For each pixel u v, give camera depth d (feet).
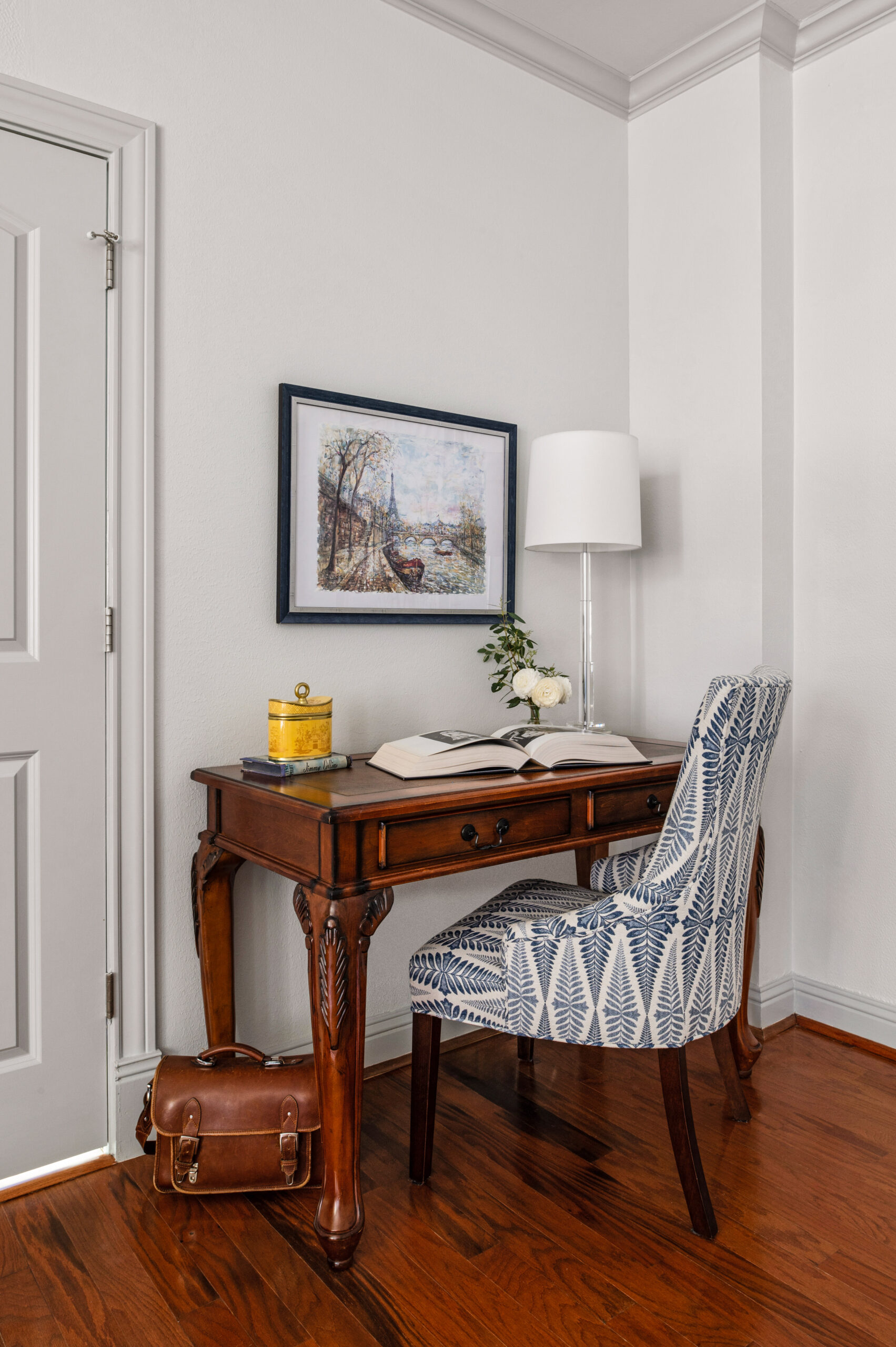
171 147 6.55
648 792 6.91
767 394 8.54
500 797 5.87
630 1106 7.07
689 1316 4.83
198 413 6.71
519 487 8.78
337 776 6.32
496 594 8.55
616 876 7.26
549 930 5.38
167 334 6.55
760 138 8.46
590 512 7.63
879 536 8.21
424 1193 5.89
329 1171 5.19
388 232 7.79
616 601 9.63
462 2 8.05
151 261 6.39
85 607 6.19
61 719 6.11
